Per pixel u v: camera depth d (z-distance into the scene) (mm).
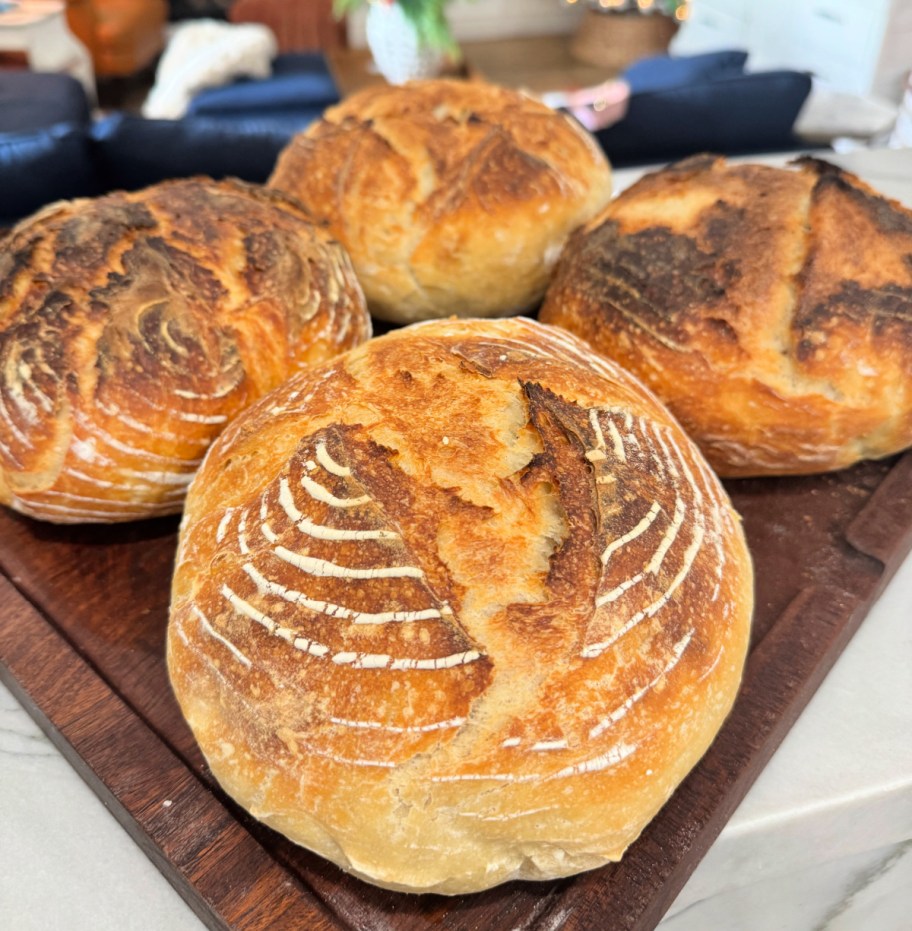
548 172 590
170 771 356
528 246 581
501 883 327
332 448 358
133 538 465
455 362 406
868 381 449
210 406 441
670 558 342
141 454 430
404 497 339
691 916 450
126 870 360
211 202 497
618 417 386
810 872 457
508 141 589
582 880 328
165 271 451
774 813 373
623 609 321
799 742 400
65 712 375
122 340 428
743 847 377
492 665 305
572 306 514
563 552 329
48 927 344
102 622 422
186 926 345
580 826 306
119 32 2012
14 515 475
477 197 569
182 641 343
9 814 375
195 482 410
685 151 987
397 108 614
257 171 941
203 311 449
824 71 1661
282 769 308
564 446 363
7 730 404
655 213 511
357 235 582
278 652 316
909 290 458
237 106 1531
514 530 338
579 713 304
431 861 306
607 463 358
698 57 1350
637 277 485
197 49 1684
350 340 507
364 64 1915
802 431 460
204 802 346
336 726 304
